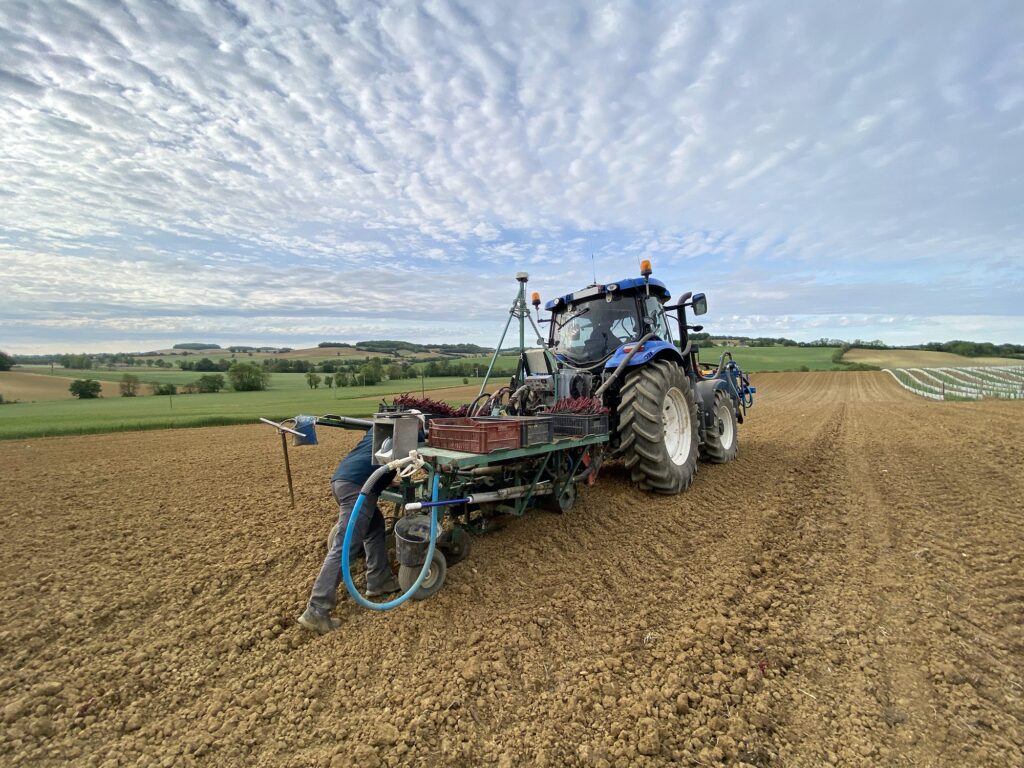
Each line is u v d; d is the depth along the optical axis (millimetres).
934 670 2516
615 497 5391
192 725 2363
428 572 3367
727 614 3117
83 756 2191
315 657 2852
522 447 3637
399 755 2123
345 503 3455
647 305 6199
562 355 6453
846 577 3545
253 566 4008
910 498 5258
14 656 2893
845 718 2238
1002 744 2047
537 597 3424
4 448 11148
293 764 2094
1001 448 7637
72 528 5039
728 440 7637
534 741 2176
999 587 3316
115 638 3096
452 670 2678
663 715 2287
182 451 10477
